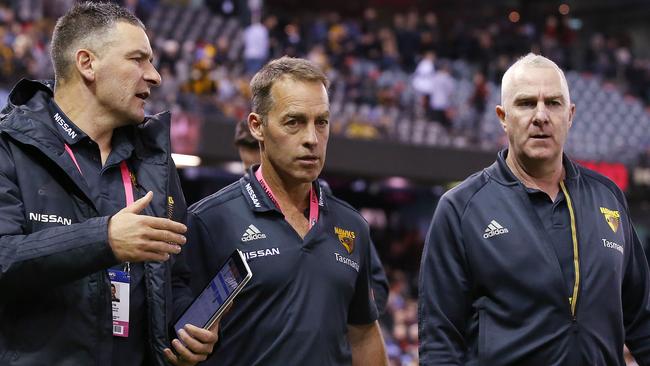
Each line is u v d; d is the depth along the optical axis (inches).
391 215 1279.5
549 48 1412.4
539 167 247.4
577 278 238.8
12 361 184.2
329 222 236.4
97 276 191.0
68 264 178.5
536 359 237.3
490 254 243.9
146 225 179.3
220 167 960.9
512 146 251.3
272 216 231.5
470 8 1877.5
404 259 1213.7
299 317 223.3
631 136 1274.6
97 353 189.8
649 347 255.8
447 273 250.5
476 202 250.5
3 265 178.5
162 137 211.6
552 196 249.8
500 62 1317.7
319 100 226.2
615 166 1098.1
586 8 1872.5
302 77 226.1
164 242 181.9
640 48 1823.3
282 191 235.0
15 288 180.9
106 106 203.2
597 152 1155.9
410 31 1326.3
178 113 866.1
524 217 245.1
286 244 228.1
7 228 184.1
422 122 1063.6
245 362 223.6
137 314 199.6
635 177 1103.0
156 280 201.0
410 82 1208.8
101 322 190.5
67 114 204.5
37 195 191.8
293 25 1262.3
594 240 243.8
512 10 1813.5
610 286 241.8
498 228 245.3
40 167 194.5
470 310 250.7
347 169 981.8
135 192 205.8
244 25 1317.7
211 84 950.4
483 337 243.4
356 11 1752.0
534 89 243.6
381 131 1018.1
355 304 244.8
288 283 225.1
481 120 1123.9
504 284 241.8
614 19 1868.8
